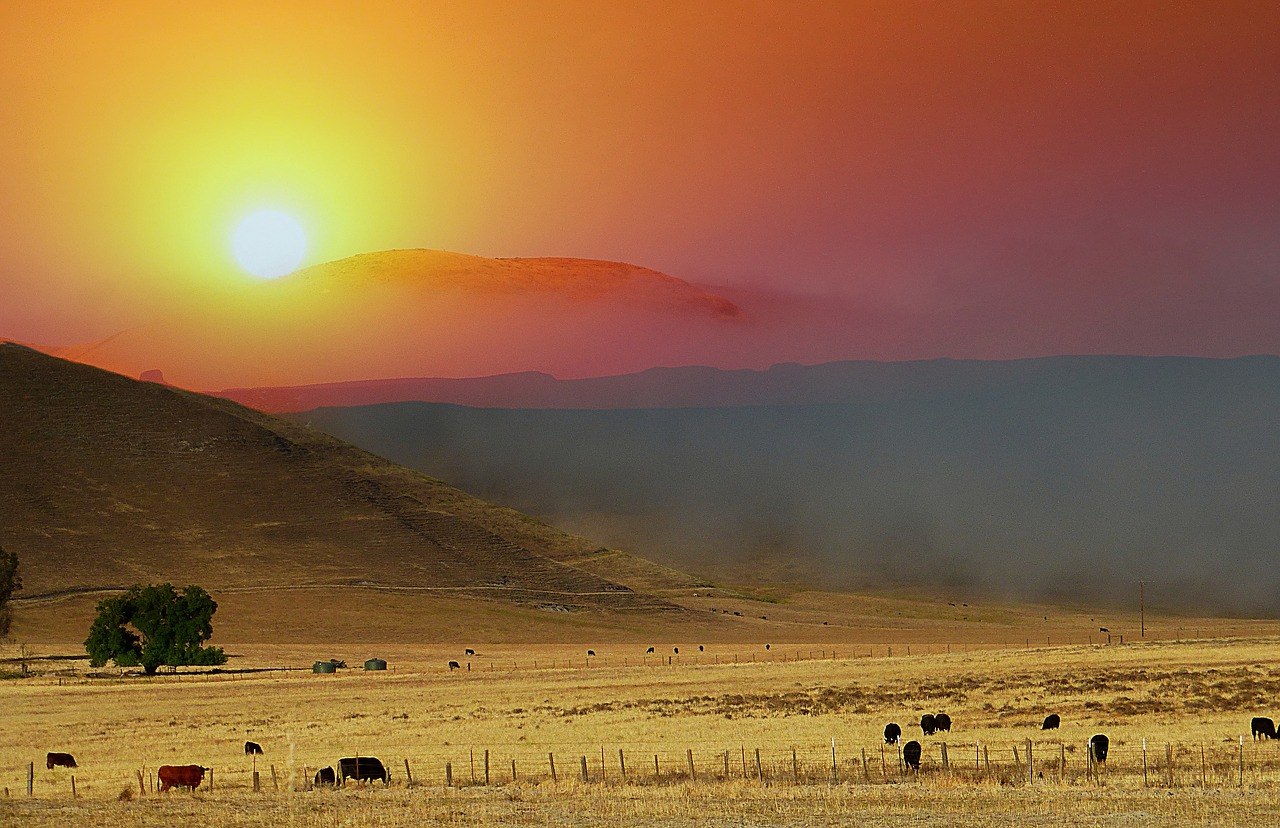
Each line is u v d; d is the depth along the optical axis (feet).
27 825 393.91
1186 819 383.86
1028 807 409.69
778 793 450.71
